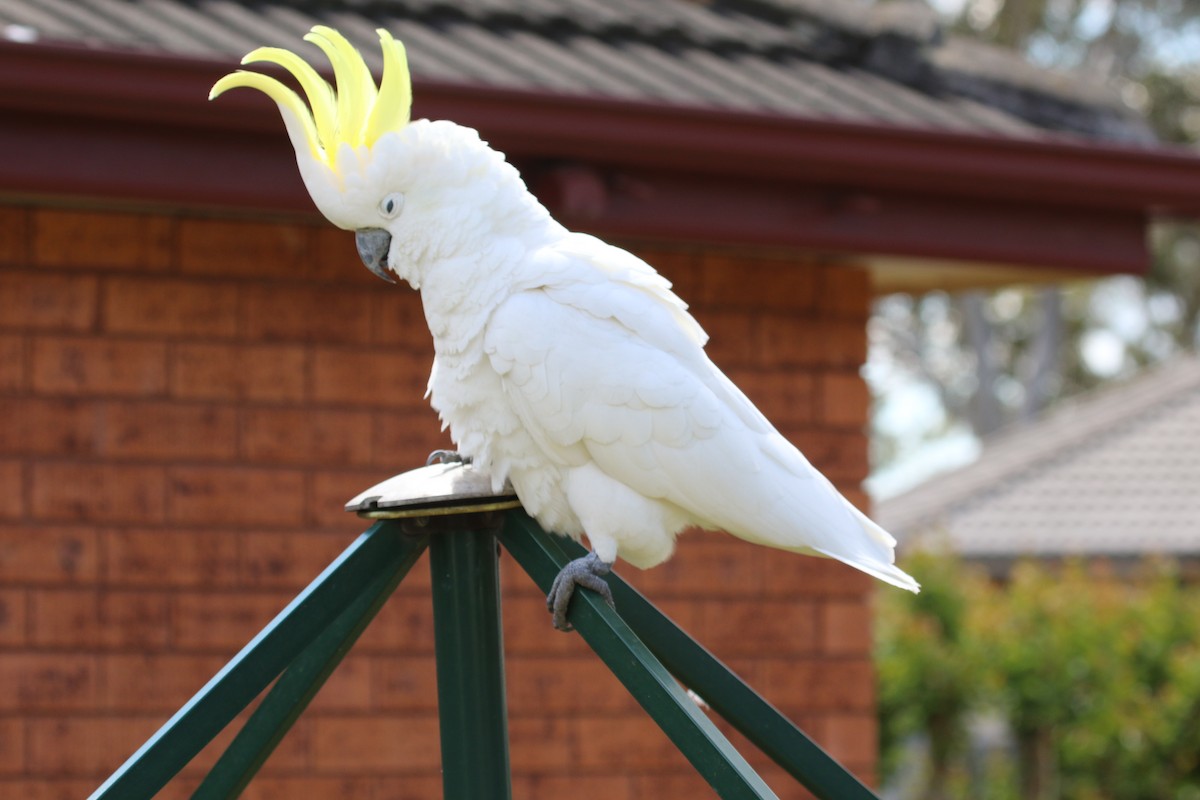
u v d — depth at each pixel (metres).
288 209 5.85
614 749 6.62
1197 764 13.62
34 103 5.36
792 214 6.53
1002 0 27.61
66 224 6.05
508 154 6.03
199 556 6.14
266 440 6.24
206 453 6.17
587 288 3.54
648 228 6.30
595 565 3.46
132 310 6.12
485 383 3.56
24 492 5.98
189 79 5.42
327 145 3.51
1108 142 7.09
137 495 6.10
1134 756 13.69
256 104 5.50
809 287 7.00
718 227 6.40
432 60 6.34
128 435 6.10
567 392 3.47
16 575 5.96
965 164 6.45
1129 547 18.05
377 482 6.35
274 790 6.21
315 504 6.28
